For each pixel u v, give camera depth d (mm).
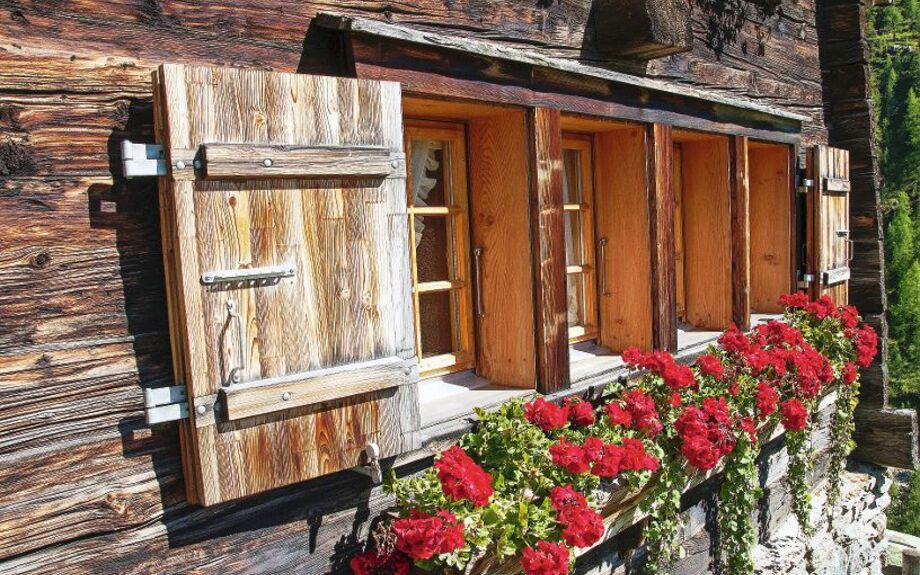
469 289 3244
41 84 1872
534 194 3043
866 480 6055
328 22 2350
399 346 2391
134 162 1907
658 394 3365
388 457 2418
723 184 4453
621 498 3039
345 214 2248
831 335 4859
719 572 4207
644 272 3744
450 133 3150
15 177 1838
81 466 1943
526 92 2986
